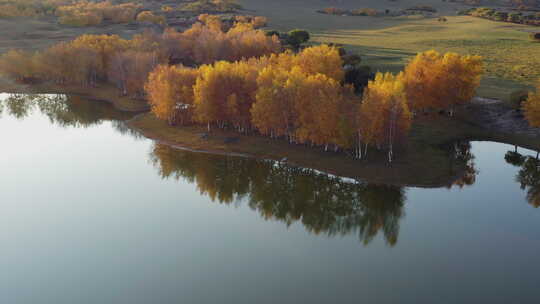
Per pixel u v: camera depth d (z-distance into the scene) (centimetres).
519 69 10994
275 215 5981
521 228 5312
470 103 8975
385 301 4131
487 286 4297
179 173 7119
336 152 7288
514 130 8012
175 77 8694
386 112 6662
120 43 12962
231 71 8244
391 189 6284
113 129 9219
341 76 9650
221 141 8069
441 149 7431
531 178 6619
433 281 4400
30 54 13025
